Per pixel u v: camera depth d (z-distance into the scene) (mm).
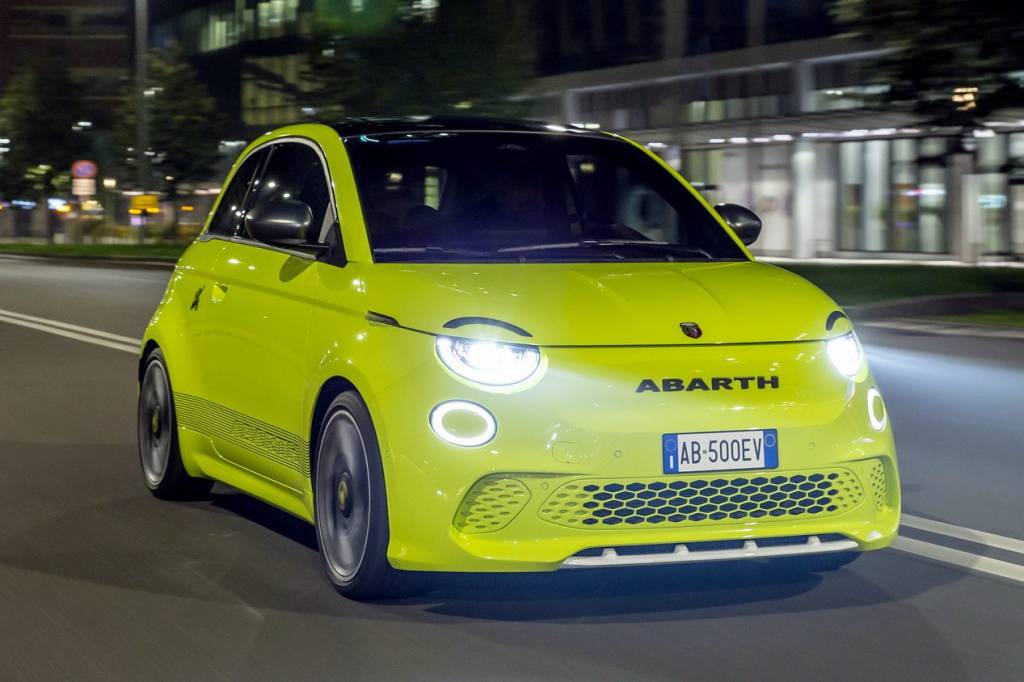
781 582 6531
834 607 6145
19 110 83875
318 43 42906
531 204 7461
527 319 6020
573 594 6359
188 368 8148
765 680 5223
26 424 11852
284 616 6117
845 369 6223
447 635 5805
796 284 6723
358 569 6184
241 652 5625
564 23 53344
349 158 7320
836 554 6625
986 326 20281
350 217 6945
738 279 6699
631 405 5840
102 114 127688
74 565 7070
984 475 9391
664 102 49812
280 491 7238
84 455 10328
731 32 46250
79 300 28688
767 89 45625
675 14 48375
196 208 77062
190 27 87000
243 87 81375
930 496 8672
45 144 83312
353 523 6320
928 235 41469
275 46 78312
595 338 5984
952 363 15883
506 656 5527
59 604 6363
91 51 128625
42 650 5688
